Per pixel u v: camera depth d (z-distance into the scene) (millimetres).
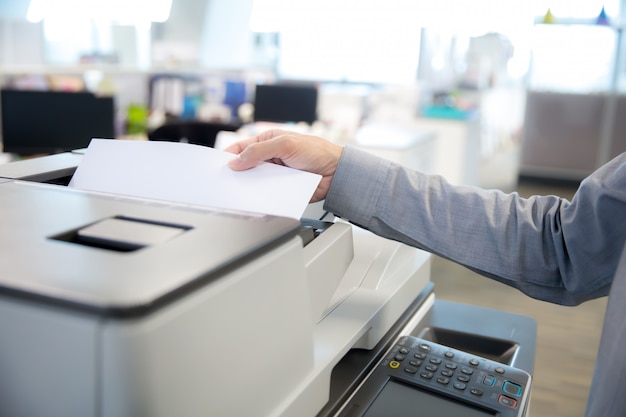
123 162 516
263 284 328
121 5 4227
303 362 383
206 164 509
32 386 260
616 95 4164
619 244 507
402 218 570
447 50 4883
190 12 4695
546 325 2062
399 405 428
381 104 3707
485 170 5191
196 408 278
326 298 485
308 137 571
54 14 3639
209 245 309
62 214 361
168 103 3348
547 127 4387
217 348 290
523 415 421
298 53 5133
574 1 4168
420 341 519
